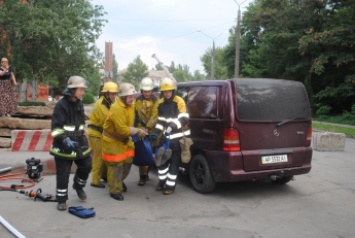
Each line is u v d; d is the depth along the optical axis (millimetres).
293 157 6152
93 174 6480
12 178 6957
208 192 6191
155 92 7527
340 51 24984
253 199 6008
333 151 11641
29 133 9758
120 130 5523
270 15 29016
